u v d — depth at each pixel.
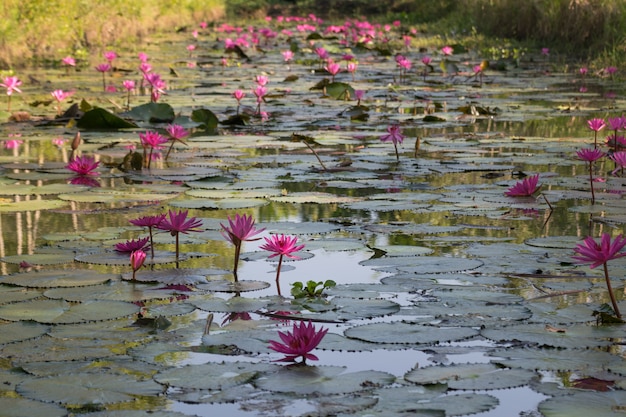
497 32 19.02
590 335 2.57
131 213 4.27
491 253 3.52
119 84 11.42
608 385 2.21
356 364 2.38
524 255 3.49
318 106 9.28
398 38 21.16
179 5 27.12
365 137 7.12
